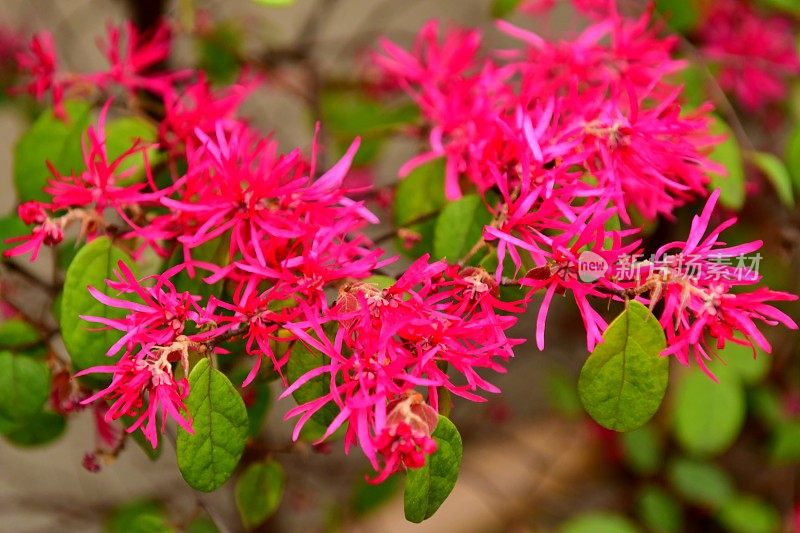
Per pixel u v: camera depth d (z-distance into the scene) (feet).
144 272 2.11
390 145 3.21
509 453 4.28
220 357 2.06
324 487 3.30
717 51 2.65
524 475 4.17
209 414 1.93
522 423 4.42
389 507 4.07
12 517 3.60
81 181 2.08
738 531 3.25
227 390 1.94
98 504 3.45
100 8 3.23
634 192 2.06
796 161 2.39
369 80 3.00
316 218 1.98
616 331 1.94
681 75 2.43
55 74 2.21
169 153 2.14
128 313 2.02
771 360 3.17
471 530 4.04
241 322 1.95
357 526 3.46
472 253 2.01
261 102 3.27
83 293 2.01
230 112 2.17
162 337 1.93
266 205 1.98
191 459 1.93
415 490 1.92
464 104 2.12
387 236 2.19
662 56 2.17
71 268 2.01
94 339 2.01
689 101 2.41
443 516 4.07
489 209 2.01
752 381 2.61
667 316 1.93
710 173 2.23
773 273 2.60
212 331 1.93
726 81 2.70
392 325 1.90
